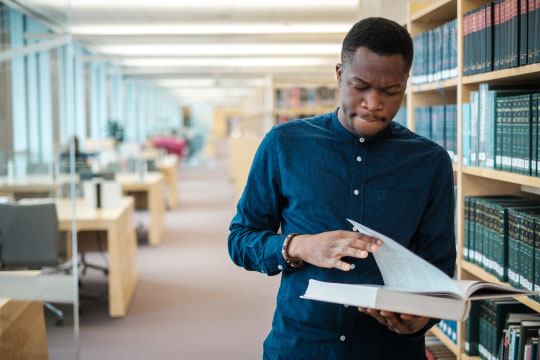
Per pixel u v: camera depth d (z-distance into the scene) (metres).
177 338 4.48
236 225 1.67
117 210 5.28
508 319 2.47
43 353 3.19
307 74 10.36
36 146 9.87
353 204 1.57
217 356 4.13
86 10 9.71
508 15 2.32
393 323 1.38
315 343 1.58
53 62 10.07
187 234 8.66
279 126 1.66
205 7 9.70
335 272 1.54
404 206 1.57
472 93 2.72
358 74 1.40
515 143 2.32
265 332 4.61
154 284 5.98
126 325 4.78
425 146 1.61
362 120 1.45
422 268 1.34
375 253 1.43
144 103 24.39
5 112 8.41
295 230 1.61
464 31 2.78
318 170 1.58
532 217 2.21
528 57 2.15
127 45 12.85
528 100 2.21
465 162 2.83
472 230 2.80
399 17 4.09
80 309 5.20
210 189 14.77
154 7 9.62
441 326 3.21
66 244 4.72
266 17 10.57
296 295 1.58
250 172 1.67
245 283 6.00
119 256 4.95
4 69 8.26
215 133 42.28
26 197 5.63
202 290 5.76
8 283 2.94
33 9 5.34
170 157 12.39
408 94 3.65
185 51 13.81
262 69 17.14
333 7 9.80
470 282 1.38
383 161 1.57
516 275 2.36
